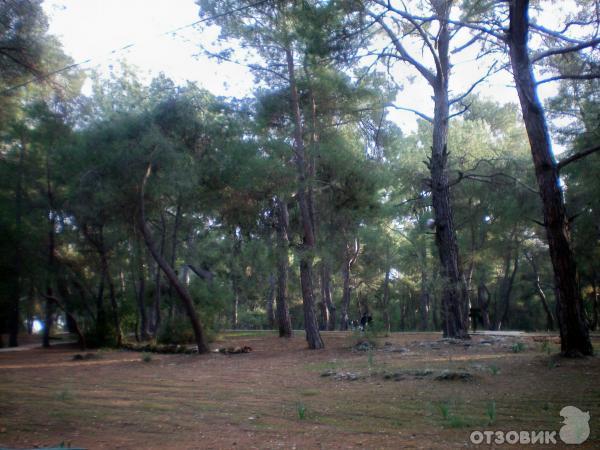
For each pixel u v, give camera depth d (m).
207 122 23.05
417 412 8.80
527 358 13.21
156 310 29.55
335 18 15.55
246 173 19.89
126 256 30.55
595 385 9.64
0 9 18.55
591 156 21.94
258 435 8.14
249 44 21.00
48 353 26.19
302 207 21.03
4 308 30.36
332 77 20.09
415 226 39.06
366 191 21.02
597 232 29.52
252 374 14.74
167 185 20.92
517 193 27.95
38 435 8.70
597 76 12.64
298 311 61.47
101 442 8.16
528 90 13.09
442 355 15.61
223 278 43.38
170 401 11.07
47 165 27.30
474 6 14.37
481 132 30.84
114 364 19.53
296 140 20.77
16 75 20.20
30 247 28.48
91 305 32.69
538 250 40.91
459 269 20.91
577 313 12.49
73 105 26.78
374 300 61.09
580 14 14.33
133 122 21.28
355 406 9.54
